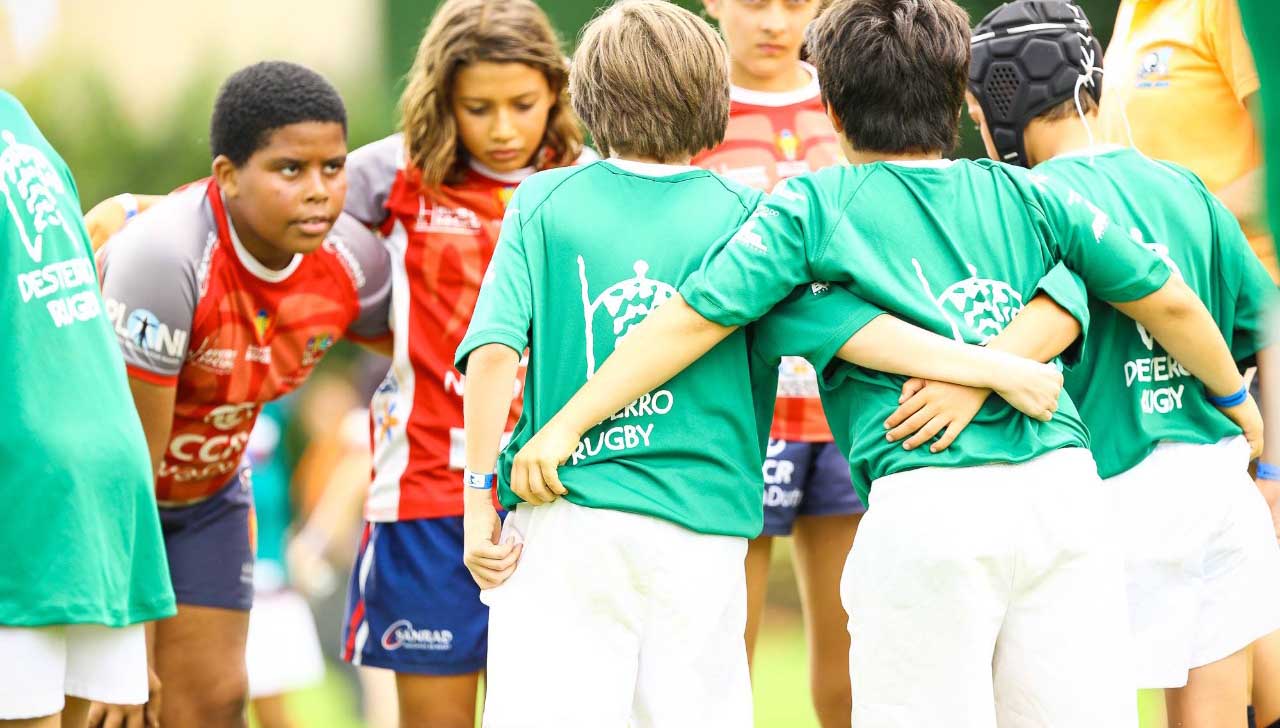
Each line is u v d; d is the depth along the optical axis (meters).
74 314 10.60
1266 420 13.28
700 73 11.76
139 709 14.75
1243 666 12.51
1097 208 11.79
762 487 11.71
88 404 10.48
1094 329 12.35
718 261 11.07
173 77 38.19
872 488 11.03
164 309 13.52
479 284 14.97
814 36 12.06
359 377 29.25
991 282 11.13
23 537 10.02
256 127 13.48
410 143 14.88
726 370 11.47
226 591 15.13
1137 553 12.28
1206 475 12.27
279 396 14.96
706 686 11.17
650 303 11.27
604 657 11.04
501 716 10.98
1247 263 12.88
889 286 10.98
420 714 14.89
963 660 10.59
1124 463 12.31
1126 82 15.35
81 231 10.98
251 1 38.84
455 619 14.72
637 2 12.17
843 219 11.12
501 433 11.13
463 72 14.52
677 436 11.20
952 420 10.73
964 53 11.68
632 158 11.87
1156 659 12.27
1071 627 10.71
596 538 10.95
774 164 15.88
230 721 15.16
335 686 26.53
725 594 11.26
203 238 13.85
